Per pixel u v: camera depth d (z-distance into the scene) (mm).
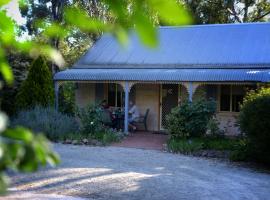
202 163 13016
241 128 13109
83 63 22828
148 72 20047
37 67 19875
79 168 11148
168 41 23062
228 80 18438
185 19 870
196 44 22406
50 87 20172
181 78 19094
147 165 12320
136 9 899
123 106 22141
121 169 11391
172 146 15258
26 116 17812
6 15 1283
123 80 19938
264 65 19859
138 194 8703
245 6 36781
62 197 8312
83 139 16781
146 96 21719
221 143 15539
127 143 17078
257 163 13258
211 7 35812
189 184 9734
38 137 938
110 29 973
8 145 902
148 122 21562
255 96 12953
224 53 21219
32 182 9398
